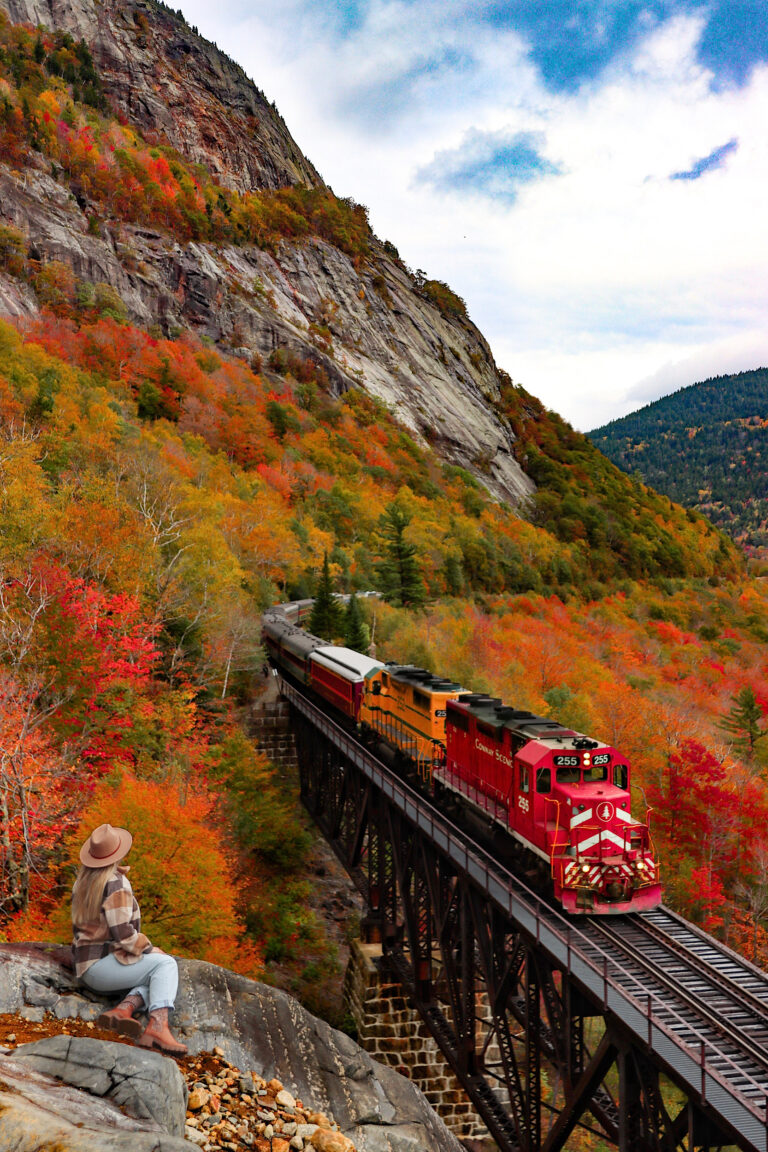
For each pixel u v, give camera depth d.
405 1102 10.37
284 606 74.50
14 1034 7.38
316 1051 9.93
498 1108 22.81
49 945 9.00
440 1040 26.86
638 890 19.91
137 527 48.56
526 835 21.84
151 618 44.44
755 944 46.19
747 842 51.12
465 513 170.75
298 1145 7.62
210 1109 7.79
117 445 76.50
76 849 27.78
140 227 190.62
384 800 31.36
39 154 177.88
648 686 89.94
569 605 141.62
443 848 24.09
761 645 136.50
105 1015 7.81
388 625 82.50
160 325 177.88
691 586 193.12
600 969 17.16
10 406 71.56
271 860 45.25
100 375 125.75
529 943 18.61
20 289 144.75
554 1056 18.25
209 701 48.69
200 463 92.44
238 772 45.03
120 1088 6.75
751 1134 11.62
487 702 27.34
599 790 20.92
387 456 177.88
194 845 28.14
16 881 27.61
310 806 46.75
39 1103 5.98
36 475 49.38
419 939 28.62
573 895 19.59
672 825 51.41
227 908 28.42
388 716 35.28
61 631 34.31
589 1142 33.47
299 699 48.12
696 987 16.45
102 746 35.16
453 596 120.69
